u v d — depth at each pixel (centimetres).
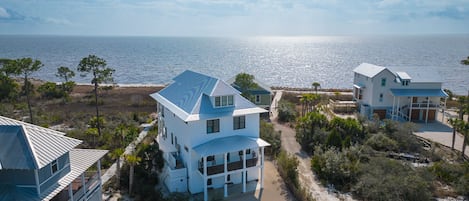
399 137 4197
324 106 6053
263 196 3103
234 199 3048
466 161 3781
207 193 3127
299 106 6562
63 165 2350
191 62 18062
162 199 2905
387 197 2897
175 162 3180
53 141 2292
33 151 2116
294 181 3219
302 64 17275
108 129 4666
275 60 19788
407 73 5431
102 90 7950
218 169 3025
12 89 6750
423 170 3262
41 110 5838
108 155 3722
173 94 3697
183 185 3173
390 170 3241
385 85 5331
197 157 3102
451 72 13012
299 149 4275
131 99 6938
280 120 5544
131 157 2983
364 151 3806
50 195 2161
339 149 3881
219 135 3173
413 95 5156
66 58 19850
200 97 3191
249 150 3344
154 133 4444
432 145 4106
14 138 2177
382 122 4862
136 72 13475
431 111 5350
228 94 3159
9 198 2047
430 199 2989
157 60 19112
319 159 3606
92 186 2698
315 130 4247
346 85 10688
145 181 3259
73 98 6994
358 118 4934
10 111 5525
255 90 5678
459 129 3972
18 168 2038
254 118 3300
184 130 3167
